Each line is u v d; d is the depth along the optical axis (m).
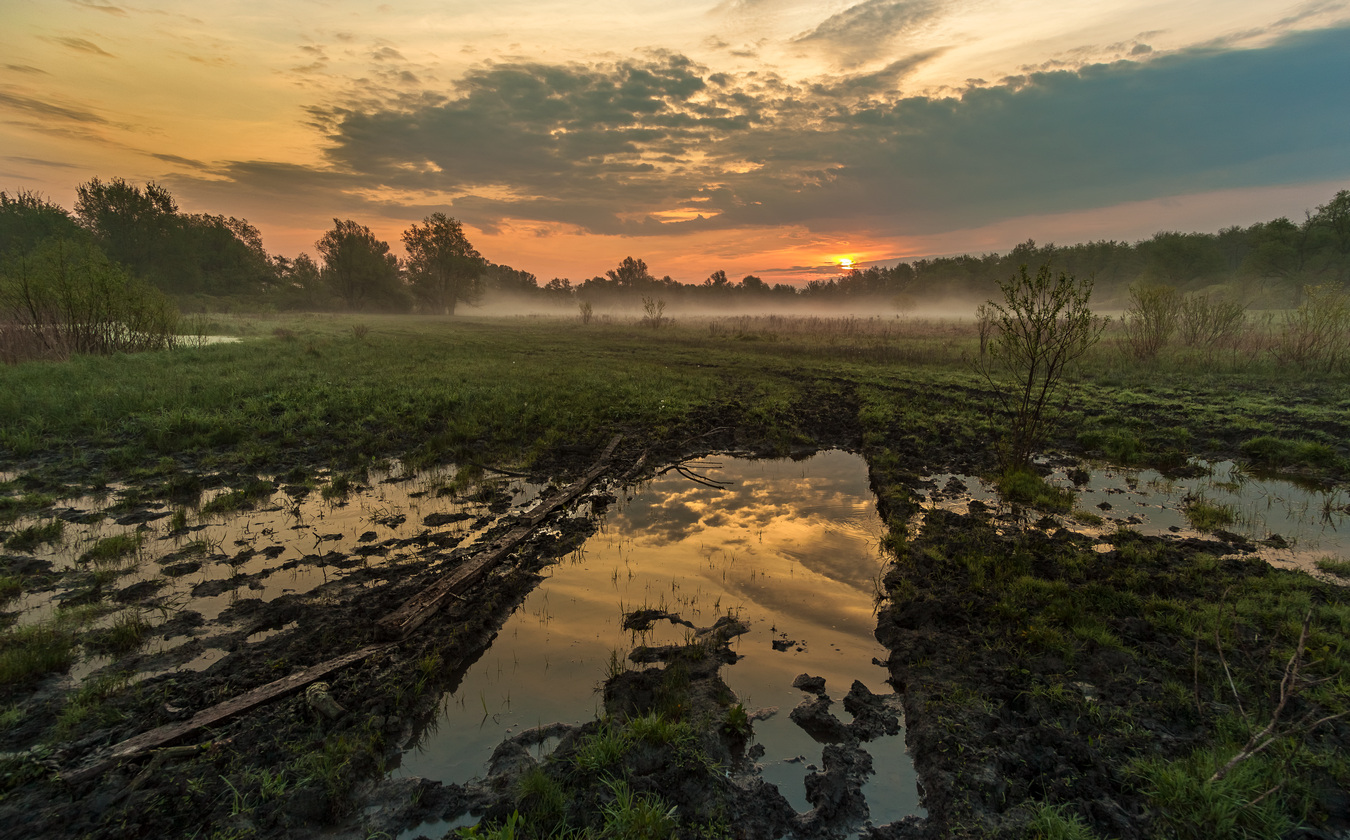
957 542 6.73
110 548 6.36
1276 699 3.83
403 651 4.76
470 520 7.71
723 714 4.08
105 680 4.23
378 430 11.93
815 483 9.70
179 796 3.29
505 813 3.25
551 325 55.97
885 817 3.27
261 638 4.93
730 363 23.52
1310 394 14.43
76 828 3.05
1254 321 27.66
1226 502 8.06
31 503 7.75
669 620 5.49
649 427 12.76
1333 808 3.04
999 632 4.89
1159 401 13.75
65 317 20.95
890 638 5.05
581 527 7.62
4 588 5.49
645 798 3.32
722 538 7.44
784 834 3.14
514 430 12.08
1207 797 3.01
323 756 3.54
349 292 79.00
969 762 3.52
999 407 13.84
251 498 8.31
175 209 65.06
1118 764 3.44
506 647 5.07
